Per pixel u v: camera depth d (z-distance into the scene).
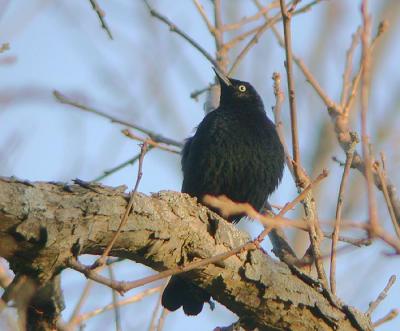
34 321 7.74
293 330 9.20
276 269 9.05
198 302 10.90
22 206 7.09
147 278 6.92
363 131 7.38
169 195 8.49
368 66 7.69
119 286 6.76
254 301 9.02
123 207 7.78
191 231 8.45
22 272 7.41
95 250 7.90
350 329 9.23
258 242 7.79
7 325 6.92
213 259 7.56
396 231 8.40
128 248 8.10
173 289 10.88
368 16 8.08
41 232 7.18
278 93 11.00
